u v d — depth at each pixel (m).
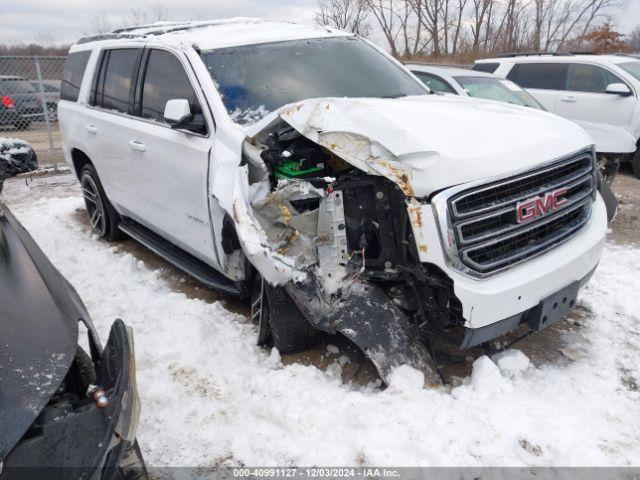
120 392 1.91
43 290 2.19
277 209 3.10
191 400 3.13
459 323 3.00
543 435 2.75
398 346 3.14
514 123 3.38
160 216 4.57
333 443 2.76
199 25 5.04
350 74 4.38
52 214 7.17
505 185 2.97
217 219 3.71
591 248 3.34
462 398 3.00
